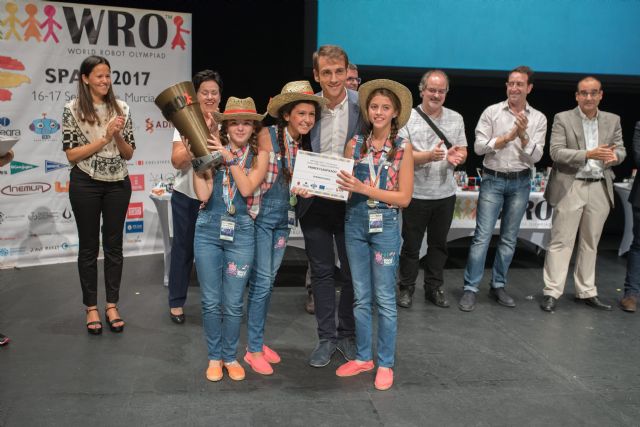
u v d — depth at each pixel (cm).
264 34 521
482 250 396
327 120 285
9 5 425
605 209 391
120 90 468
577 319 380
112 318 342
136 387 274
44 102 448
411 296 399
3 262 454
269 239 280
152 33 469
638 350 333
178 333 339
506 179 387
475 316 381
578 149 382
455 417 255
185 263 350
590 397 276
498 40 529
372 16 511
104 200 335
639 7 538
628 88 554
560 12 530
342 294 310
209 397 267
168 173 497
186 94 259
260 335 293
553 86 546
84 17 447
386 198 262
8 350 312
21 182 451
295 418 251
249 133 263
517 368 305
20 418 246
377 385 279
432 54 524
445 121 381
